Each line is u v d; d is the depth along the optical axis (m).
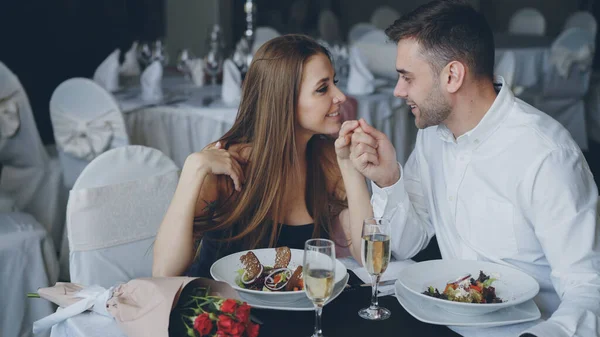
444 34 1.57
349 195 1.79
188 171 1.67
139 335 1.22
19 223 2.71
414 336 1.32
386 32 1.66
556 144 1.59
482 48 1.59
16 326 2.59
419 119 1.69
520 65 5.63
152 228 2.03
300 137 1.80
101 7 5.35
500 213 1.67
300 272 1.45
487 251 1.71
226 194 1.80
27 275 2.62
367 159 1.71
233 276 1.52
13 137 3.38
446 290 1.44
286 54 1.71
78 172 3.47
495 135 1.67
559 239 1.53
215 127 3.64
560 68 5.40
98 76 4.16
